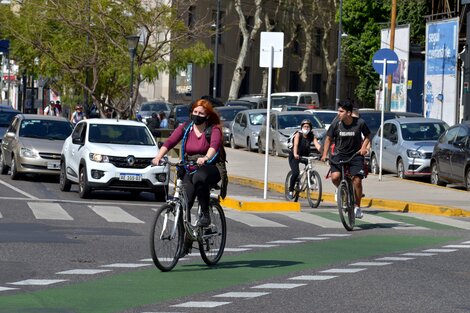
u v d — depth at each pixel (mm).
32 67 87750
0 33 88562
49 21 77750
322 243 29719
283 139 72375
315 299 19766
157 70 80375
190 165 23750
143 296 19953
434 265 25000
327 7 142875
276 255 26734
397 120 59031
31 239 28641
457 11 92375
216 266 24469
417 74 94875
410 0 111688
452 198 44719
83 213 37062
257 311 18375
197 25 88250
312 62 154625
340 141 34031
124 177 43219
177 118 95500
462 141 50438
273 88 146625
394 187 49594
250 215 38094
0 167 56938
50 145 52438
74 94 87688
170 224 23469
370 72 134000
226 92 140875
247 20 141750
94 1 74500
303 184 42906
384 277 22844
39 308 18562
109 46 76062
